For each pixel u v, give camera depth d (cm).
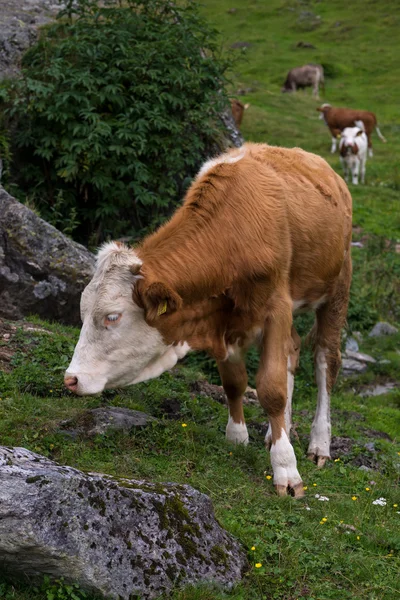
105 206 1384
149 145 1383
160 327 641
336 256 795
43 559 471
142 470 654
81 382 626
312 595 529
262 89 4241
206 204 668
